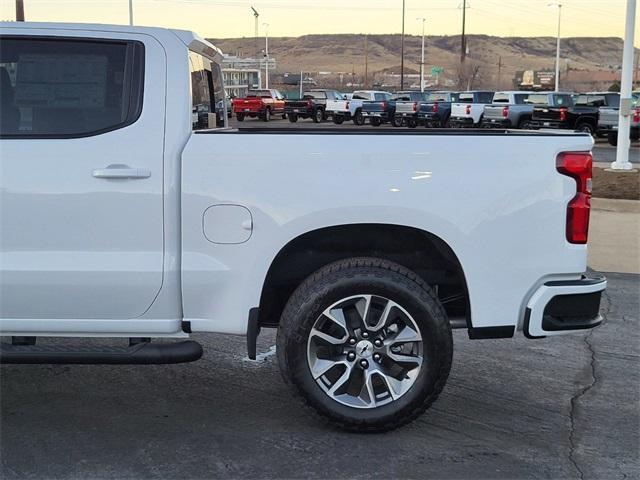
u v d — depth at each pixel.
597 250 9.08
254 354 3.97
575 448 3.96
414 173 3.89
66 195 3.88
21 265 3.90
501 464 3.76
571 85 104.75
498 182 3.90
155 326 3.98
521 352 5.61
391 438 4.04
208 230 3.92
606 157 20.77
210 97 5.14
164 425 4.20
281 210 3.89
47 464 3.71
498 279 3.95
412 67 178.62
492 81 142.00
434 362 3.92
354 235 4.21
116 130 3.93
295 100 40.53
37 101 3.97
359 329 3.96
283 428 4.16
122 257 3.91
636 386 4.90
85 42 4.01
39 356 3.90
